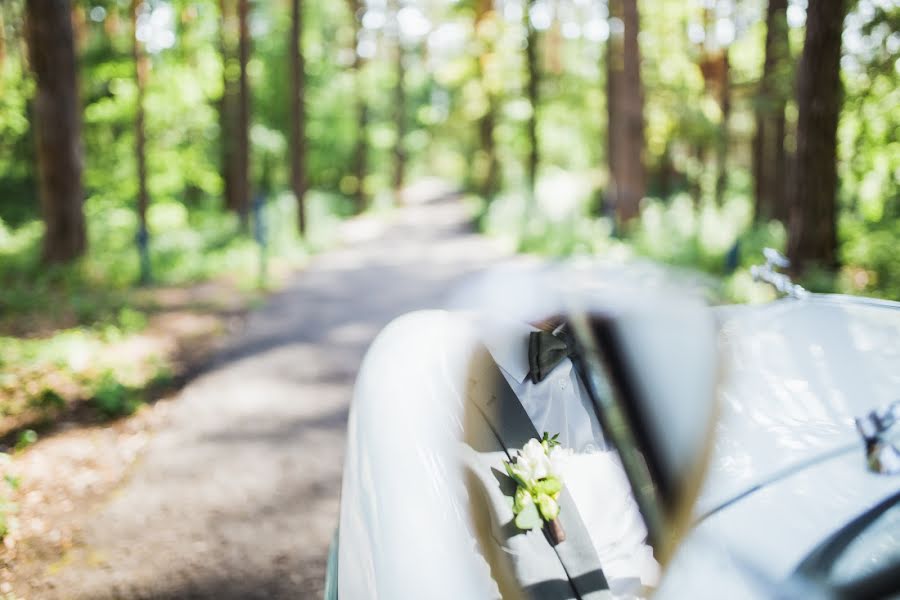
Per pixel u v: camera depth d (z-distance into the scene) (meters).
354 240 22.86
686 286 1.61
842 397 1.93
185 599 3.38
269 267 15.22
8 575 3.58
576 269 1.80
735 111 26.36
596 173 35.25
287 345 8.34
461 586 1.29
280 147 33.00
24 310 10.07
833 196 9.94
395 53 43.59
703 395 1.28
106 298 10.89
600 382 1.38
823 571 1.33
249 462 4.95
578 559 1.35
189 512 4.23
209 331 9.12
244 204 23.50
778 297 2.90
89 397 6.23
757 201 24.00
